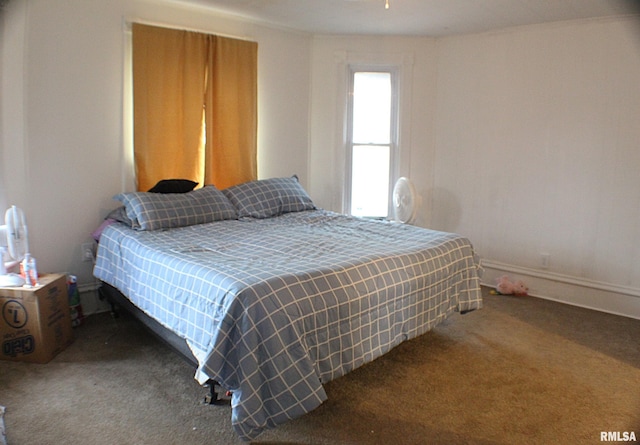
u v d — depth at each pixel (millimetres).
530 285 4090
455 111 4480
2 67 2895
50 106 3133
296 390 1914
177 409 2211
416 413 2219
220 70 3877
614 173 3594
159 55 3523
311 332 2035
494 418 2188
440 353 2863
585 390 2449
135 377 2498
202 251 2570
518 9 3479
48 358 2658
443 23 3965
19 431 2020
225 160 4031
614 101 3551
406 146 4652
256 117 4176
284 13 3816
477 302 3033
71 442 1955
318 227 3268
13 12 2902
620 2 3240
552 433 2078
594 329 3285
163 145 3631
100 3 3275
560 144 3850
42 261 3213
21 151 3035
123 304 2975
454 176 4551
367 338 2289
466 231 4516
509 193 4188
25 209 3096
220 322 1913
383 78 4648
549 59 3848
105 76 3359
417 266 2580
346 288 2189
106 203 3467
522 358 2811
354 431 2076
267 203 3703
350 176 4773
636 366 2730
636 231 3523
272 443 1988
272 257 2438
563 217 3885
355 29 4285
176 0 3545
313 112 4660
